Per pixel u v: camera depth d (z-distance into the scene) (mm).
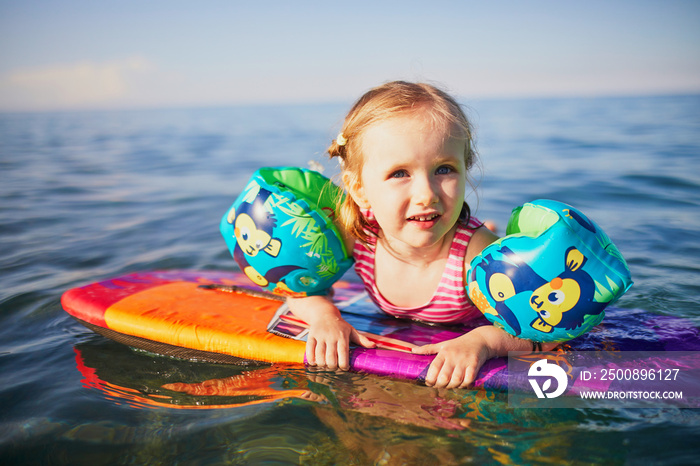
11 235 1426
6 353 764
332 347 696
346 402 608
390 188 642
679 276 984
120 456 533
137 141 5172
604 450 509
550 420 561
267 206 729
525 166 2609
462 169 655
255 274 761
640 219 1415
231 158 3488
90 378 690
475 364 634
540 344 682
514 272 626
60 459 530
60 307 926
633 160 2574
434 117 627
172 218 1636
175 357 754
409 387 638
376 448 525
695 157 2547
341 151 745
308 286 760
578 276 613
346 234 767
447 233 740
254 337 733
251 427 569
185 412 604
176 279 980
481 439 533
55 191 2129
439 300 758
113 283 938
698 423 545
